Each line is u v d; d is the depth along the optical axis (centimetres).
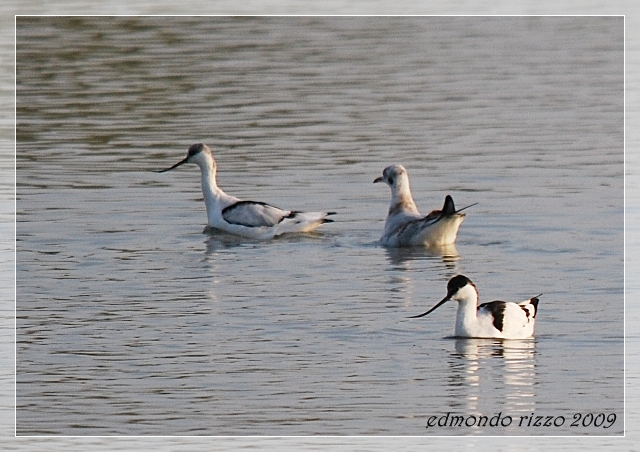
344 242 2108
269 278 1867
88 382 1436
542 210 2239
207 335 1591
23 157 2661
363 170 2548
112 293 1789
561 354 1517
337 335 1589
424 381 1430
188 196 2409
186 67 3472
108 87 3266
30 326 1641
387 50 3719
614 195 2323
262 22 4012
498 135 2811
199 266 1944
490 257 1967
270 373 1458
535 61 3597
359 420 1341
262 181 2469
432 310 1577
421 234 2034
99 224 2198
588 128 2864
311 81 3353
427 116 3005
